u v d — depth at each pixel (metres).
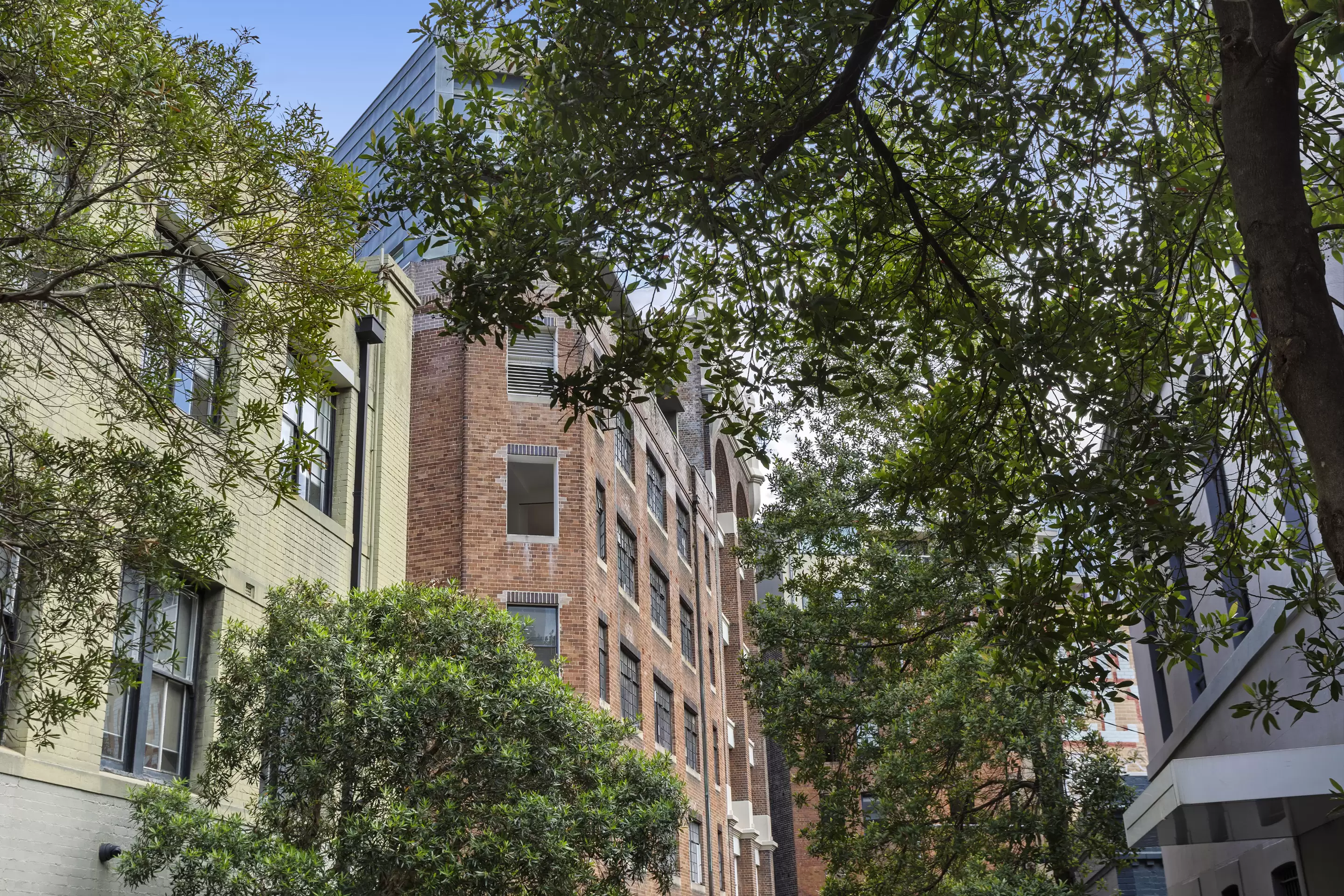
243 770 13.73
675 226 9.14
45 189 8.62
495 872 13.02
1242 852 18.56
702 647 39.66
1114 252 9.84
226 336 9.60
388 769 13.72
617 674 29.89
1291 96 6.16
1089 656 10.64
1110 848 23.53
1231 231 10.24
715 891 37.38
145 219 11.38
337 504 19.00
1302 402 5.69
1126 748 37.69
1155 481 9.77
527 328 9.73
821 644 25.12
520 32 9.68
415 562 28.20
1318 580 10.12
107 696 12.68
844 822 24.98
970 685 23.45
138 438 13.35
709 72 9.07
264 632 14.34
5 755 11.27
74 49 8.16
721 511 49.53
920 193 10.04
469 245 9.92
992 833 23.56
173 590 9.23
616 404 10.28
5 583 8.98
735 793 44.34
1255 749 16.23
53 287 7.93
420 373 29.81
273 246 9.42
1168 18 9.70
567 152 9.08
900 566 24.02
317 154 9.23
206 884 12.02
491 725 14.08
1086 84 9.45
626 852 14.58
